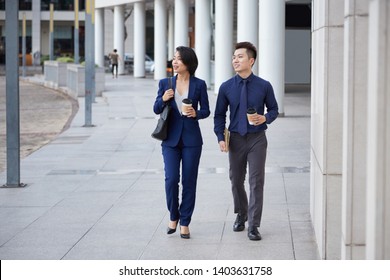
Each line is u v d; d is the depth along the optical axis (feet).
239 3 95.81
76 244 28.14
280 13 80.69
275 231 29.81
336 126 24.67
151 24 299.79
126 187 40.96
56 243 28.35
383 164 13.34
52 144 62.13
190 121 28.07
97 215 33.53
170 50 207.62
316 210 27.96
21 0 305.94
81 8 311.06
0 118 94.53
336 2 24.50
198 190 39.22
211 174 44.55
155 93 129.29
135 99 114.83
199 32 130.62
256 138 28.02
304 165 47.60
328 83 24.63
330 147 24.71
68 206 35.78
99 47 211.61
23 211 34.81
